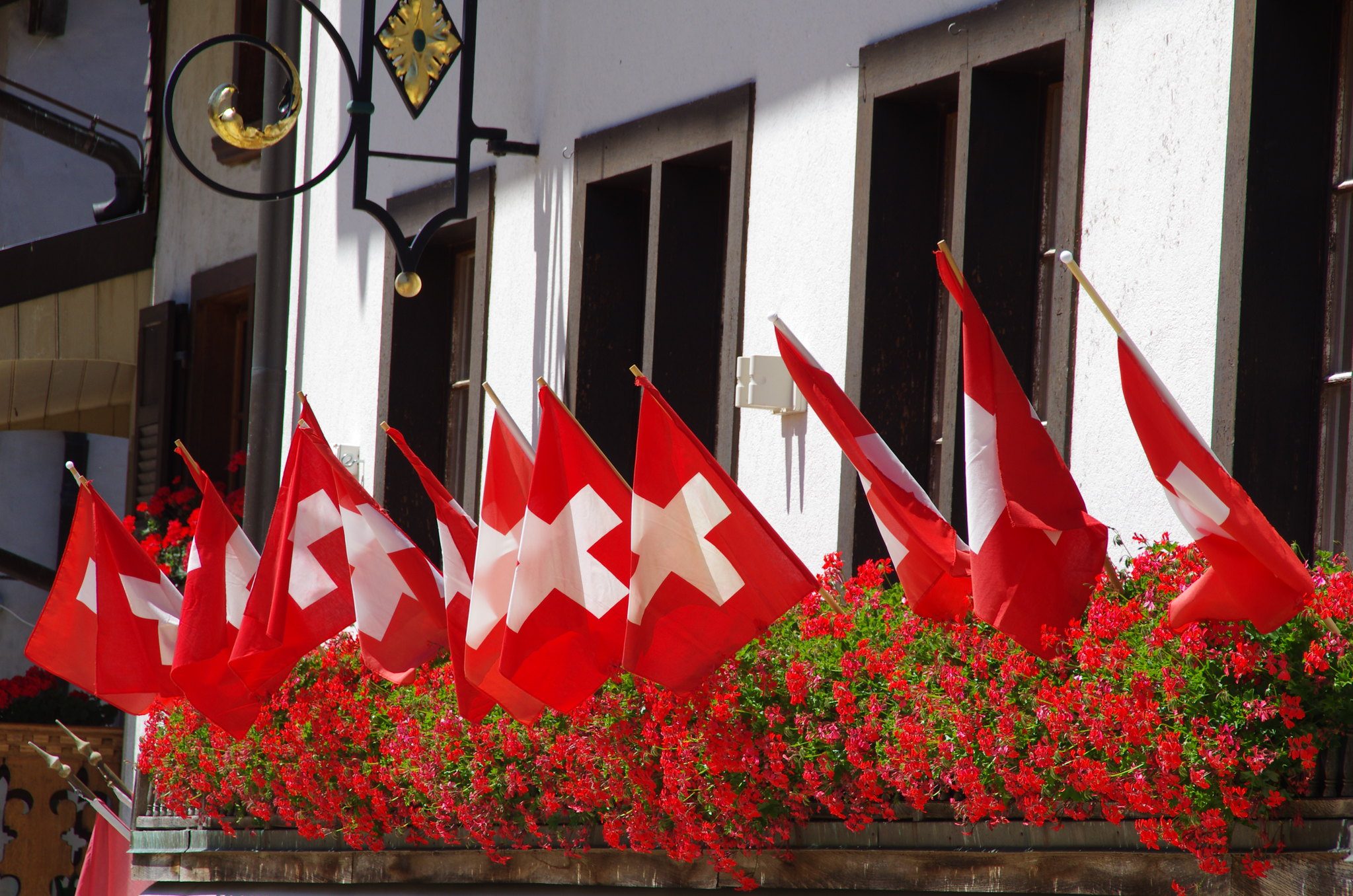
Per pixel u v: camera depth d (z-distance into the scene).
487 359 19.89
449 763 15.95
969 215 13.83
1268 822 10.32
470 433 20.06
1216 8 12.01
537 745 15.07
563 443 13.59
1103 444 12.65
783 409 15.39
